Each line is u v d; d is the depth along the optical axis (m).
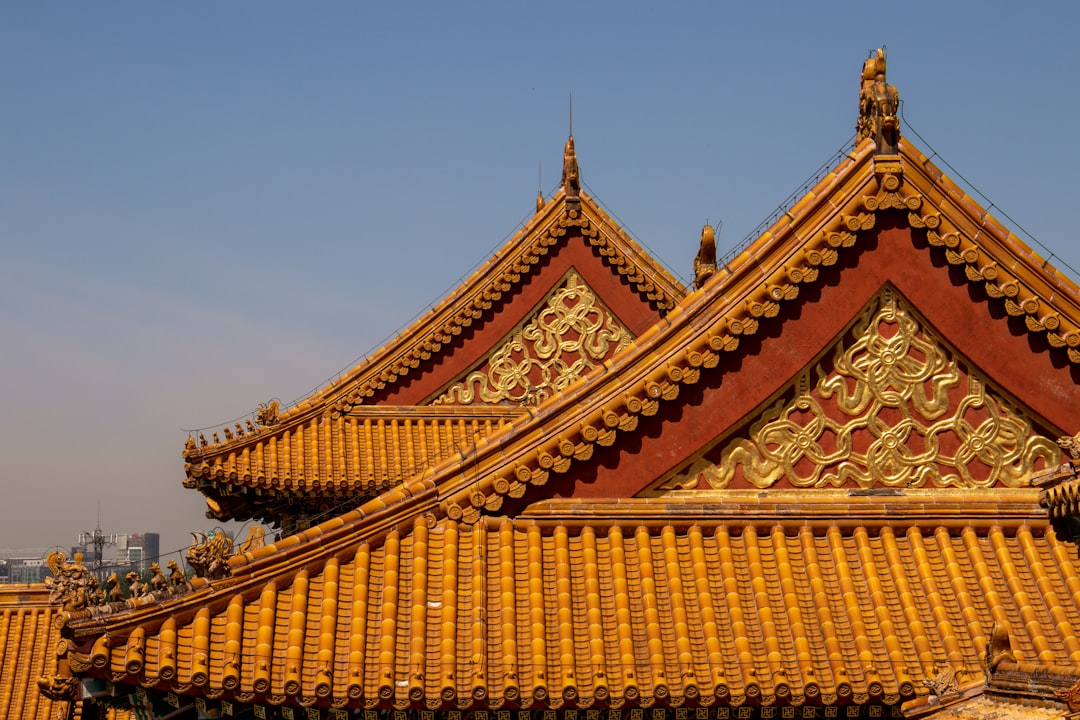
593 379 17.94
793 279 17.98
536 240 32.72
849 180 18.23
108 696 14.96
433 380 32.84
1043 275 18.16
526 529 17.67
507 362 32.84
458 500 17.56
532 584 16.84
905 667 15.81
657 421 18.00
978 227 18.22
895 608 16.88
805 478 18.14
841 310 18.23
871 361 18.41
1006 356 18.27
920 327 18.50
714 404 18.00
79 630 14.35
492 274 32.81
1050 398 18.25
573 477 17.88
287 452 31.22
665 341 17.94
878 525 17.88
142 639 14.70
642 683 15.70
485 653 15.88
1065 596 17.20
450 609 16.33
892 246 18.33
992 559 17.72
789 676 15.82
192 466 30.02
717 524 17.77
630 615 16.56
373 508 17.16
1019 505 18.06
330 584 16.30
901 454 18.30
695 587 17.03
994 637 14.67
